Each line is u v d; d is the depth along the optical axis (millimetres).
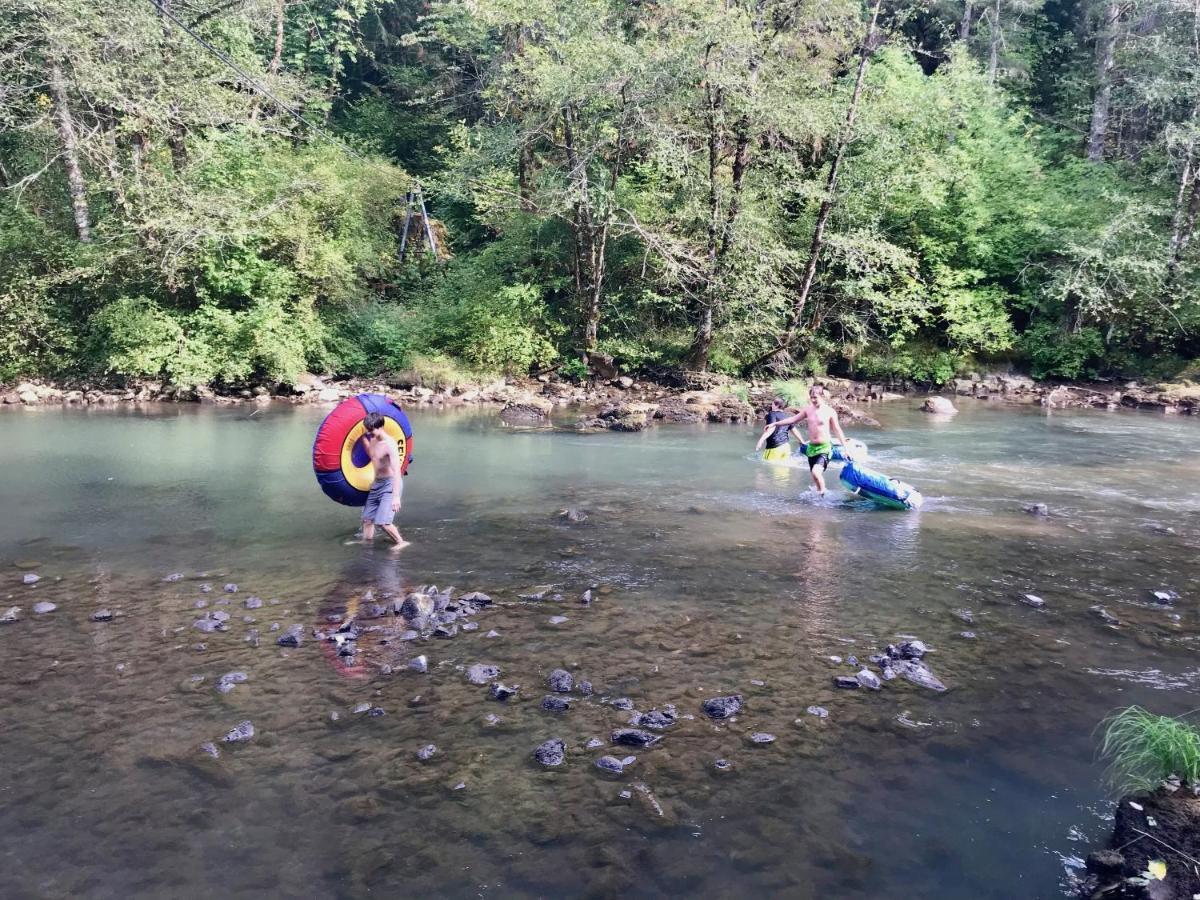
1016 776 4141
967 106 25484
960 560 7926
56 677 5180
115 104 19969
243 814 3770
